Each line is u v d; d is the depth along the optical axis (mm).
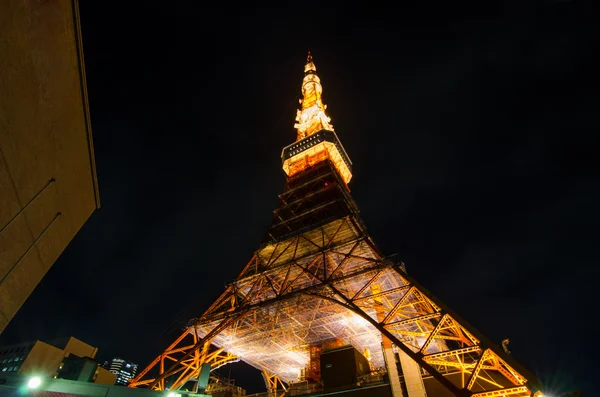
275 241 55906
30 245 15695
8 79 11547
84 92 17156
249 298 46219
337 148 89312
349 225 50125
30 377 24656
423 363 26109
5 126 11977
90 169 20172
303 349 51562
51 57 13641
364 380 35281
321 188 72812
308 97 120125
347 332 48250
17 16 11219
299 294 39719
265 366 57031
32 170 14328
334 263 48781
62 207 17906
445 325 31328
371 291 43812
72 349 67312
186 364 41125
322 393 35000
